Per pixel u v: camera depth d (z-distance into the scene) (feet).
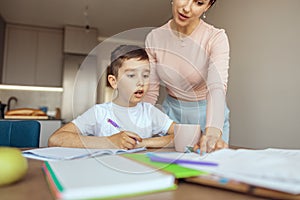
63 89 13.01
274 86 6.65
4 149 1.38
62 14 11.84
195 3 2.97
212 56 3.13
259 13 7.30
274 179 1.24
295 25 6.05
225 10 8.95
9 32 13.33
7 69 13.26
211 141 2.18
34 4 10.87
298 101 5.87
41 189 1.24
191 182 1.39
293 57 6.08
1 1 10.58
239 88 8.10
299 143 5.78
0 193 1.18
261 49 7.18
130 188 1.15
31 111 8.92
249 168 1.39
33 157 2.06
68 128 2.57
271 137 6.68
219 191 1.28
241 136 7.92
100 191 1.08
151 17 11.73
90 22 12.68
